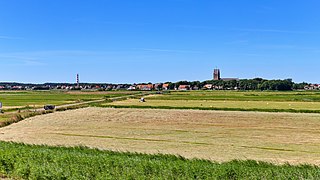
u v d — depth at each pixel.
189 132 55.41
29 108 104.12
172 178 19.81
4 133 52.72
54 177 20.52
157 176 20.06
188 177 19.94
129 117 79.06
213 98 159.12
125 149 38.91
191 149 39.62
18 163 22.45
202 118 77.00
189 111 93.88
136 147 40.78
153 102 133.75
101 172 20.92
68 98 172.12
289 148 40.66
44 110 93.62
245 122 69.56
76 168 21.16
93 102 135.50
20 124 65.00
